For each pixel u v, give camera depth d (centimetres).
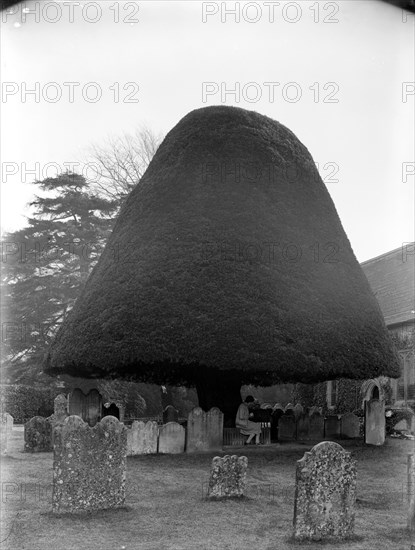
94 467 861
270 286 1578
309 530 746
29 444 1562
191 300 1529
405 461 1434
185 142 1800
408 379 2241
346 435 1953
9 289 3067
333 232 1797
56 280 3086
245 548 705
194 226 1653
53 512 832
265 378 1612
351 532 764
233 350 1469
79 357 1566
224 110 1836
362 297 1733
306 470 752
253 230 1658
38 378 3000
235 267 1586
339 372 1561
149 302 1534
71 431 848
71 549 682
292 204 1759
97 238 3198
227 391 1778
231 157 1758
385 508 925
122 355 1489
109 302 1588
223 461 968
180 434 1514
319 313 1598
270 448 1627
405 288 2711
